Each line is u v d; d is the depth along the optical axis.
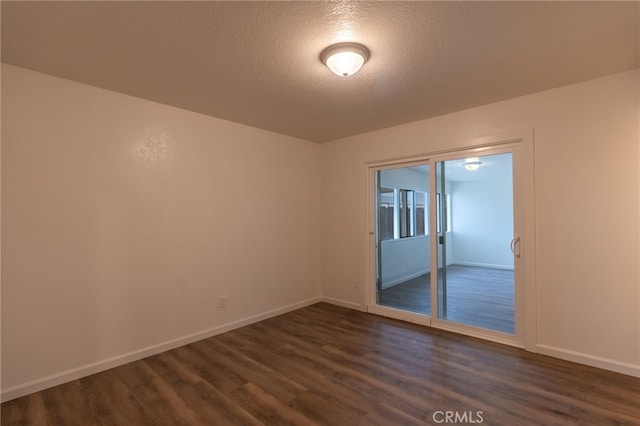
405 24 1.79
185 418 1.97
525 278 2.84
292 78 2.47
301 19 1.74
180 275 3.10
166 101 2.94
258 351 2.93
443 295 3.49
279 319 3.84
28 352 2.26
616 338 2.43
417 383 2.32
